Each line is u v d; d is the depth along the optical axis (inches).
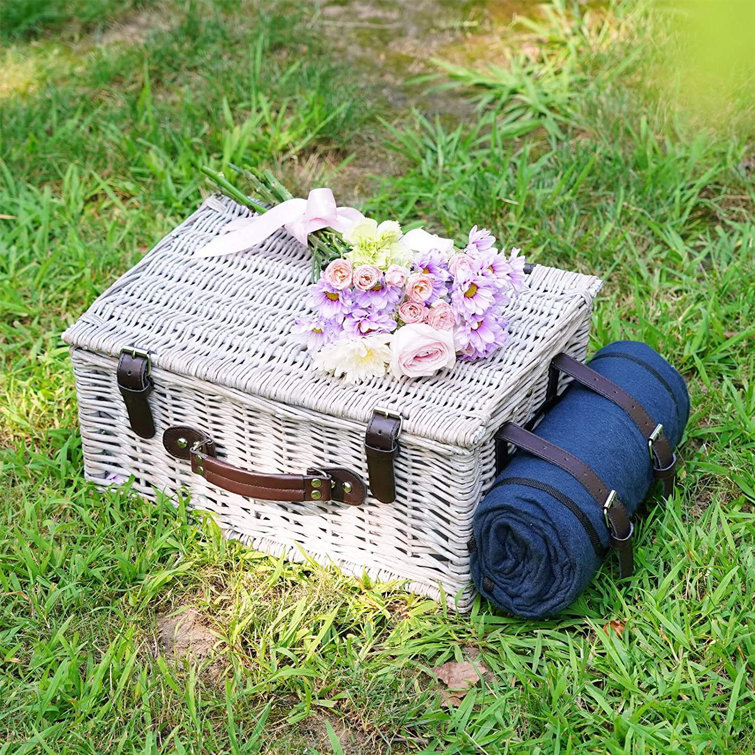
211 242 103.7
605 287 127.0
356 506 92.9
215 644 90.4
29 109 154.3
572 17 173.5
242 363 92.3
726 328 121.2
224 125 151.9
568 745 79.8
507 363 91.0
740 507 101.0
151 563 96.4
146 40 170.6
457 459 85.0
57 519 102.2
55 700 85.4
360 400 87.7
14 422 111.9
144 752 80.4
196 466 96.5
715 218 138.4
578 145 145.2
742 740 81.0
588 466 86.4
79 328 96.6
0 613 92.7
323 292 90.1
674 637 87.7
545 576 85.4
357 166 149.5
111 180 144.5
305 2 181.3
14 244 136.2
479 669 88.7
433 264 89.7
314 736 84.0
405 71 167.2
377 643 91.0
